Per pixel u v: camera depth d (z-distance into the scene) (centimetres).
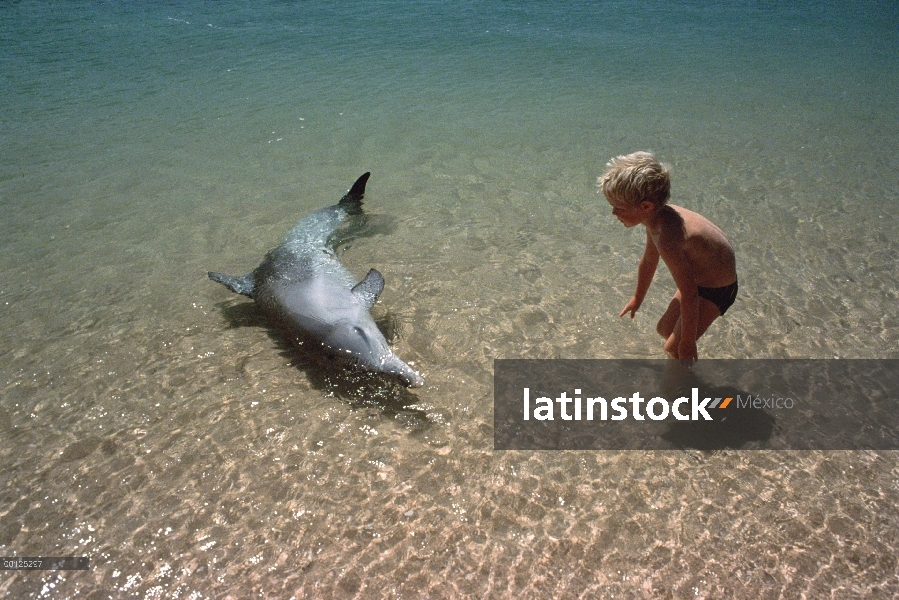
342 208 658
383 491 352
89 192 689
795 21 1634
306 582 304
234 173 742
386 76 1102
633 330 483
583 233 616
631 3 1794
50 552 320
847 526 333
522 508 343
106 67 1116
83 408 408
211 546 322
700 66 1215
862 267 566
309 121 896
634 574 309
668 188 371
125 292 526
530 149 817
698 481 360
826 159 796
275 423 396
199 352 459
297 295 484
